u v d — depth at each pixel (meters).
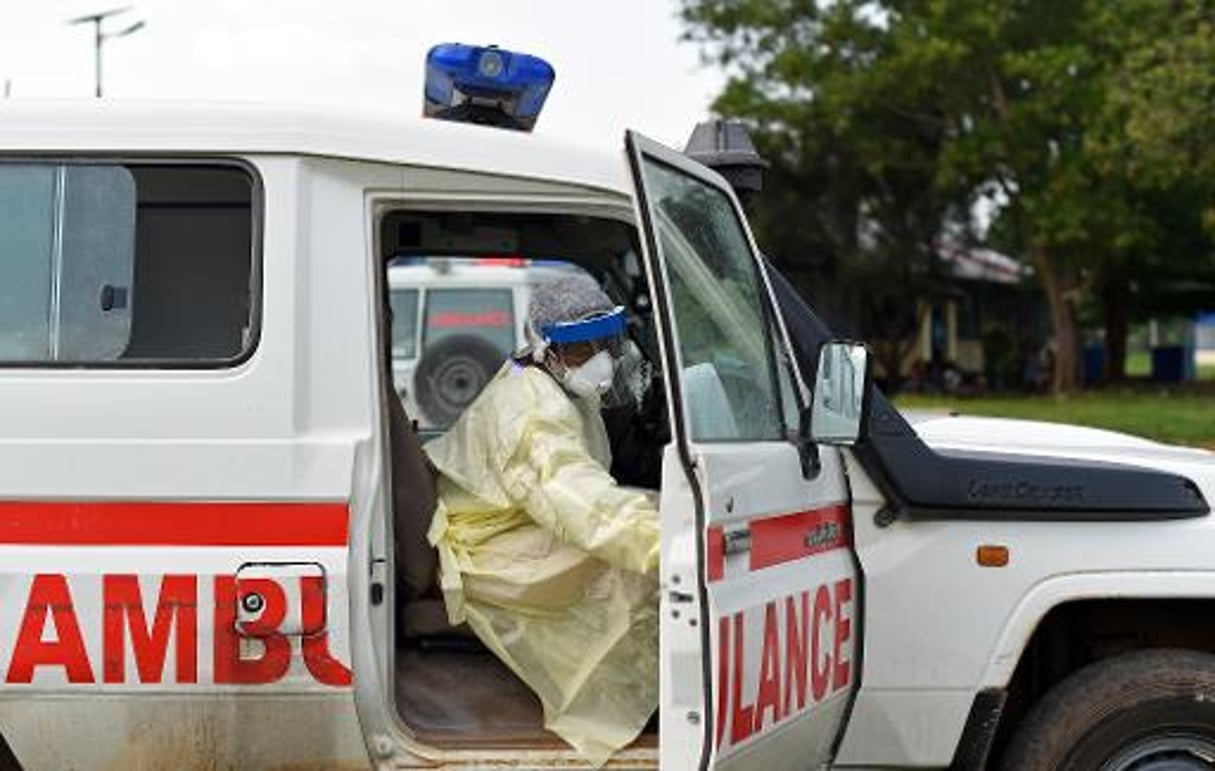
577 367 4.12
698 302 3.62
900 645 4.02
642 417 4.82
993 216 37.59
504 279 10.66
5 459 3.70
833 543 3.95
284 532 3.72
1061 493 4.04
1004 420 4.94
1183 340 49.69
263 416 3.73
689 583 3.34
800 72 34.78
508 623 4.04
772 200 37.78
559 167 3.88
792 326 4.11
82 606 3.69
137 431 3.72
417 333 10.63
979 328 47.16
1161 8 26.52
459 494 4.16
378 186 3.86
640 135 3.46
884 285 39.84
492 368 9.41
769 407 3.89
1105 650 4.37
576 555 3.99
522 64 4.05
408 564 4.19
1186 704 4.07
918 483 4.00
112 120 3.83
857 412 3.68
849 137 35.62
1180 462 4.28
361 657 3.75
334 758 3.79
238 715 3.74
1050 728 4.10
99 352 3.81
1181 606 4.30
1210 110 24.67
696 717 3.34
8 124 3.82
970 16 32.94
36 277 3.83
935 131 36.38
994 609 4.02
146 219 3.87
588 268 5.08
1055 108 32.75
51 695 3.72
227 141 3.81
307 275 3.79
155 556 3.70
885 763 4.05
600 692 3.99
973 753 4.06
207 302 3.86
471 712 4.08
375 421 3.81
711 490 3.34
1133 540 4.04
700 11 36.12
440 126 3.88
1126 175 30.98
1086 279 37.56
